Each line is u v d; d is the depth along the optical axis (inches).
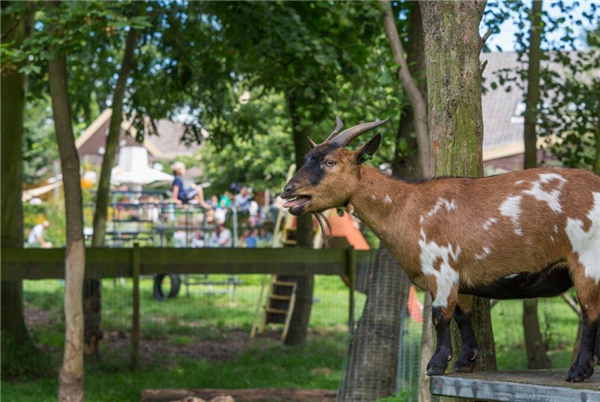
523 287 154.5
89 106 621.0
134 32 491.5
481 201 156.1
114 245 773.3
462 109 185.6
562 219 149.7
